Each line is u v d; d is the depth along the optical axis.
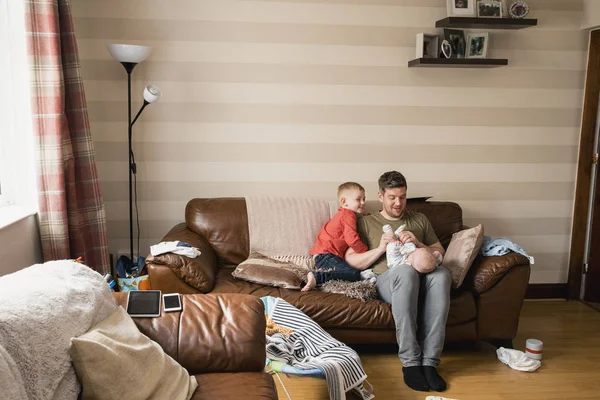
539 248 4.20
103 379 1.60
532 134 4.06
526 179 4.11
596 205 4.11
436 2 3.84
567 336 3.51
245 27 3.71
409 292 2.84
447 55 3.75
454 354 3.20
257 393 1.83
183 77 3.71
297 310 2.78
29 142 3.02
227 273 3.34
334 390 2.33
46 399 1.47
